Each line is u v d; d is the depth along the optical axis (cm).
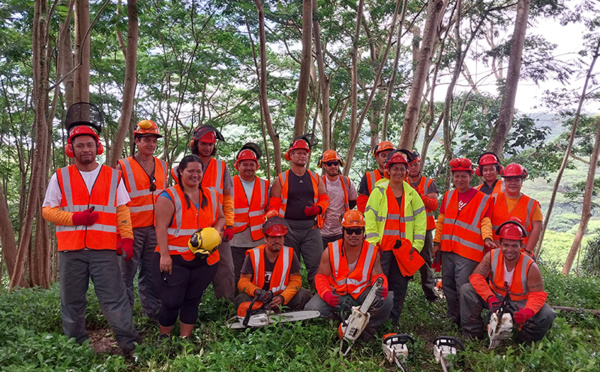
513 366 461
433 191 654
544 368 462
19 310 539
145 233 557
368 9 1552
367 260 537
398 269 570
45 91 900
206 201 495
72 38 1374
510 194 599
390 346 478
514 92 1364
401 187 571
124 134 931
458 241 587
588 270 1950
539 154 2098
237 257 630
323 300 541
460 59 1445
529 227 598
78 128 455
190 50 1591
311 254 638
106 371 421
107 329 570
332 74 1294
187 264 481
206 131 549
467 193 594
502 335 488
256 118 2014
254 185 629
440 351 474
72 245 450
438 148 1972
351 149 1240
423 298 702
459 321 602
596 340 558
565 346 502
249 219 625
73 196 454
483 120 1773
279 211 631
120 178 476
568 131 2181
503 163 1827
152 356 456
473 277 541
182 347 481
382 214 566
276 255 561
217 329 523
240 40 1467
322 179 652
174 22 1374
